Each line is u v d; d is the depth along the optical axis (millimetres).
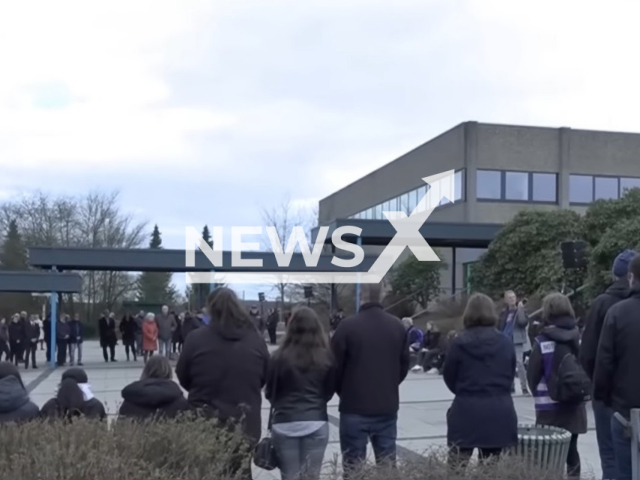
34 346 24031
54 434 4336
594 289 27734
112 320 26688
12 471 3822
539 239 32562
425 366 21562
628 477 5062
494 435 5547
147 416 5254
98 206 56625
